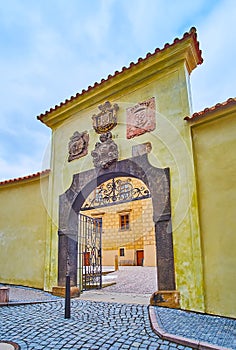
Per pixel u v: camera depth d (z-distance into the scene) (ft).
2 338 12.21
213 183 16.93
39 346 11.25
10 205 30.66
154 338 12.04
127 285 28.12
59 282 23.30
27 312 16.92
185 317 14.79
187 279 16.66
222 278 15.28
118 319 15.07
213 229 16.28
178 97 20.36
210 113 17.63
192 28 19.52
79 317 15.64
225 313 14.70
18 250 28.43
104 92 24.94
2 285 27.66
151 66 22.00
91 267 27.20
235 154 16.39
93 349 10.90
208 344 10.73
